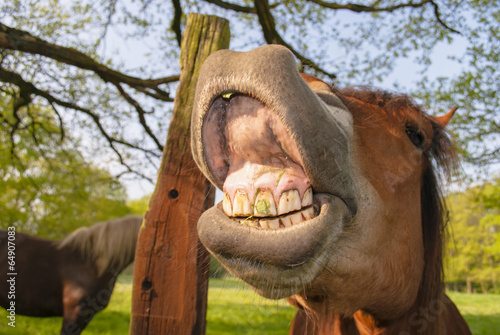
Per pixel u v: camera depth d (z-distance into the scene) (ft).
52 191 32.42
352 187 3.50
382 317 5.27
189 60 6.26
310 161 3.07
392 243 4.45
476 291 59.00
